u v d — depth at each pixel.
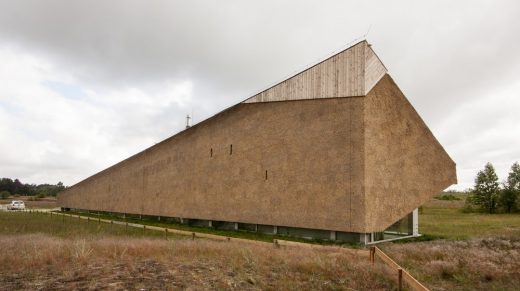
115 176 45.31
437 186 28.45
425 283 11.10
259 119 26.80
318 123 23.31
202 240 17.97
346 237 21.84
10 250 12.52
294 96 24.70
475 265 12.89
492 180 55.69
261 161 26.19
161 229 26.84
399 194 24.27
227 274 10.16
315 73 23.83
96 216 43.38
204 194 30.66
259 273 10.63
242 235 24.56
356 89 21.77
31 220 33.66
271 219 24.95
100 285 8.33
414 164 26.31
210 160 30.52
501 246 17.89
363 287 10.12
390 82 24.89
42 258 10.88
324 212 22.25
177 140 35.00
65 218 37.47
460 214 51.91
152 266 10.43
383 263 12.77
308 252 14.23
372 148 21.89
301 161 23.80
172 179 35.06
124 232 24.52
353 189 21.25
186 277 9.45
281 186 24.67
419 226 32.22
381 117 23.22
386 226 22.53
